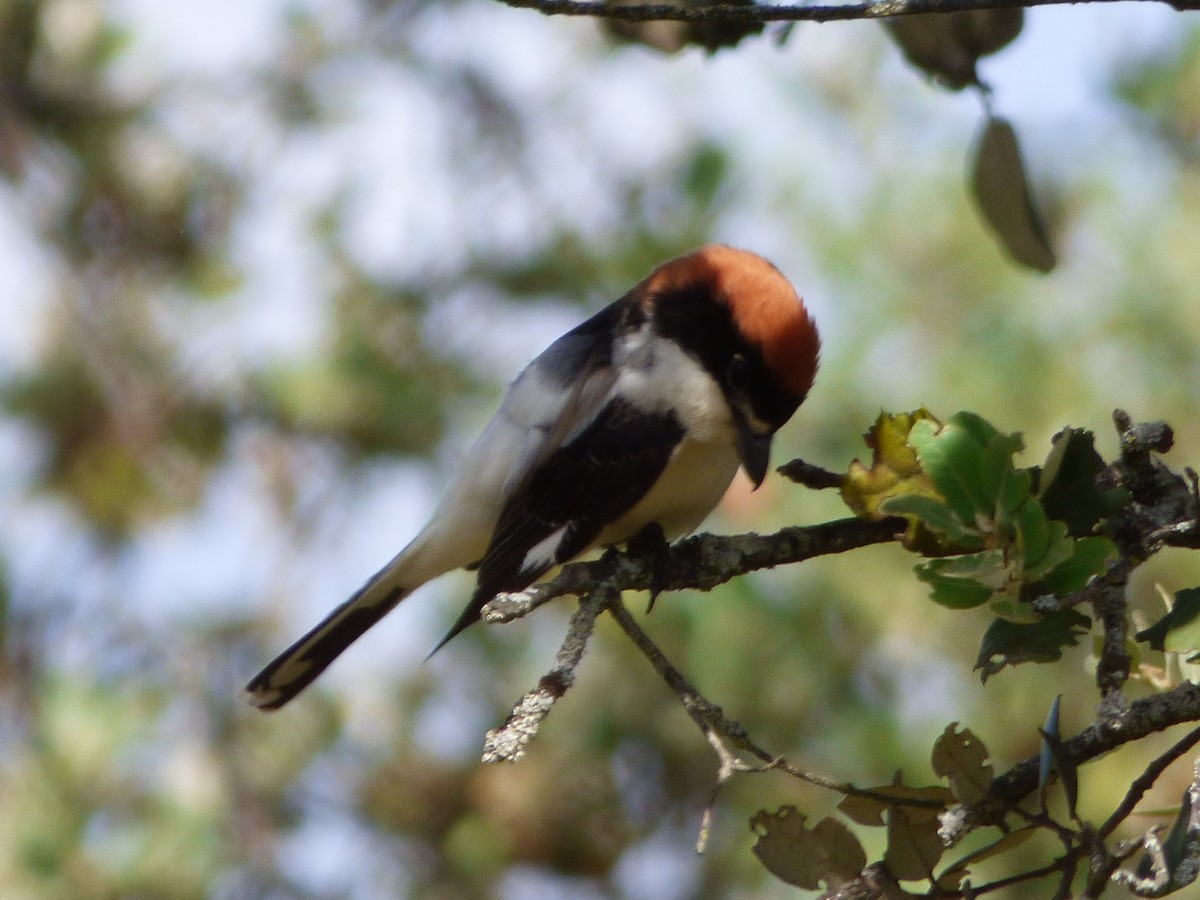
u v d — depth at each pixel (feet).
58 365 37.68
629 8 17.39
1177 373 34.83
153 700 35.91
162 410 37.55
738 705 33.86
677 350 27.20
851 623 33.91
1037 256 22.75
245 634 37.50
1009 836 15.37
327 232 38.50
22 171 38.17
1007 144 22.35
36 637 37.24
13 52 38.45
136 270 38.68
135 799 34.53
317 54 40.52
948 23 22.36
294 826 35.42
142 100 39.34
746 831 33.88
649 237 38.58
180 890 33.53
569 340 28.91
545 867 34.94
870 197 37.58
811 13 17.25
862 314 35.88
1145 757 29.71
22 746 34.78
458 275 38.34
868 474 19.43
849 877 15.92
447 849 35.24
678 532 28.55
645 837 34.83
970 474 16.40
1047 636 16.29
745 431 26.89
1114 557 16.75
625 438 26.89
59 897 32.94
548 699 17.02
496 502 27.78
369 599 28.94
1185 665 17.94
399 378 37.27
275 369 36.76
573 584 18.44
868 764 33.14
